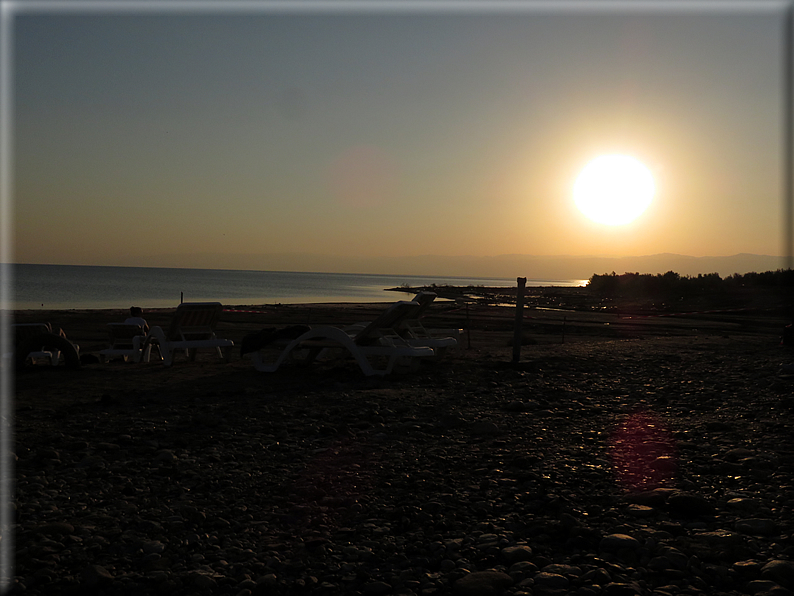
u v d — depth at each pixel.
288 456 5.65
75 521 4.11
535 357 13.02
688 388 9.05
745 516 3.94
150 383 9.95
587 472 4.96
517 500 4.37
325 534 3.92
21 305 44.06
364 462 5.40
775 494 4.30
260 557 3.60
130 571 3.42
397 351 10.42
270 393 8.98
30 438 6.23
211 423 6.84
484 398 8.47
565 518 3.89
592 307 38.12
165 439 6.28
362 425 6.77
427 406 7.90
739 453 5.25
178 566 3.47
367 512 4.24
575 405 7.92
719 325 25.81
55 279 114.75
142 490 4.75
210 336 12.88
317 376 10.73
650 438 6.09
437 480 4.86
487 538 3.74
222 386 9.65
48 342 11.37
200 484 4.87
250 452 5.79
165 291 74.56
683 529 3.78
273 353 14.96
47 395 8.80
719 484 4.61
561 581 3.13
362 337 10.87
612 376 10.57
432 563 3.45
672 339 17.94
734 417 6.91
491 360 12.52
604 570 3.25
